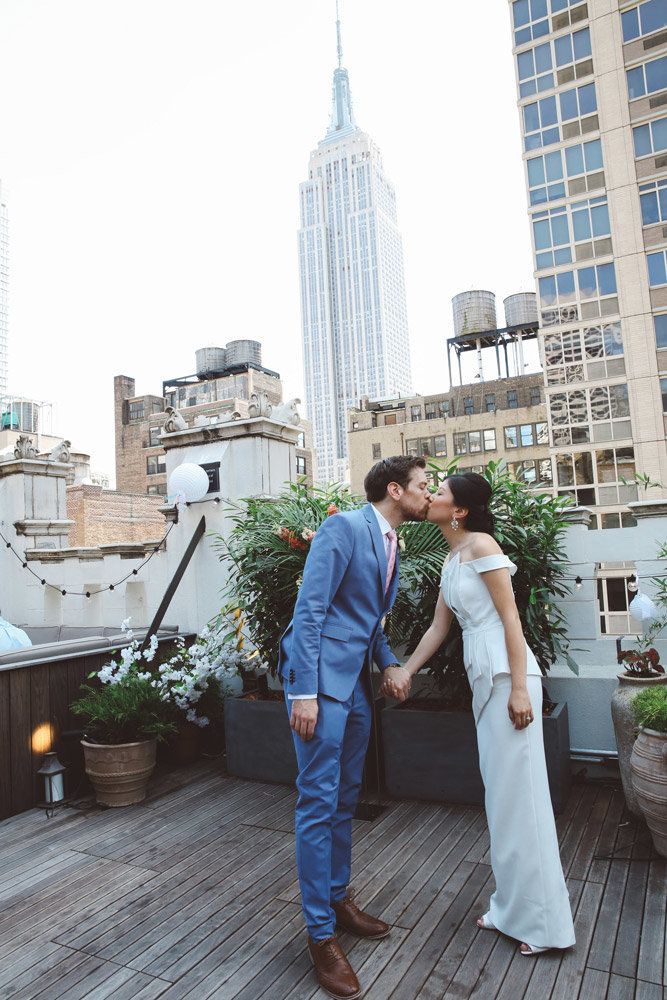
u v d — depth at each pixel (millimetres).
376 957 2379
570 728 4188
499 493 3959
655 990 2137
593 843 3201
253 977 2303
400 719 3945
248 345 73500
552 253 33531
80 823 3803
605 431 32438
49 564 6551
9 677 4074
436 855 3170
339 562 2455
